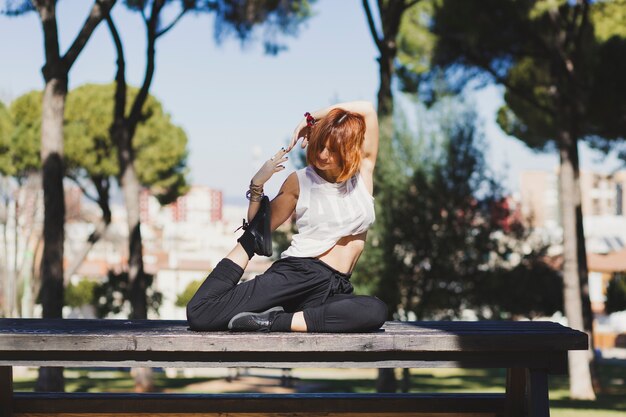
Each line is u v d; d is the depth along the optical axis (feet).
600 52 52.34
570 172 54.08
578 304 53.26
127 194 54.24
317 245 12.70
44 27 38.63
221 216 350.23
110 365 11.53
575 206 55.26
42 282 39.11
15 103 88.48
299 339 11.51
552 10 52.95
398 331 12.28
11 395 13.97
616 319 151.33
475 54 54.49
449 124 53.98
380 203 52.90
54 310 38.99
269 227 12.55
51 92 39.06
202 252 244.01
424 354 11.87
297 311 12.72
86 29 39.09
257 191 12.65
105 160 83.35
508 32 52.95
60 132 39.19
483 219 54.85
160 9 50.88
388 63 51.75
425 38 54.85
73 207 104.12
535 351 12.01
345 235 12.77
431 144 53.83
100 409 13.97
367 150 13.21
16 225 94.02
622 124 55.06
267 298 12.28
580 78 54.34
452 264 53.47
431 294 53.62
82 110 84.17
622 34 53.47
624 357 114.42
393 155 52.95
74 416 14.03
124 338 11.39
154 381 62.59
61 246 39.37
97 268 163.22
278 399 13.92
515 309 58.39
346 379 66.13
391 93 52.24
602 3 57.31
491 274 55.11
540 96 62.44
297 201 12.82
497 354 12.03
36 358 11.50
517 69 59.67
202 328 12.10
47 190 39.14
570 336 11.86
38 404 13.99
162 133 91.56
